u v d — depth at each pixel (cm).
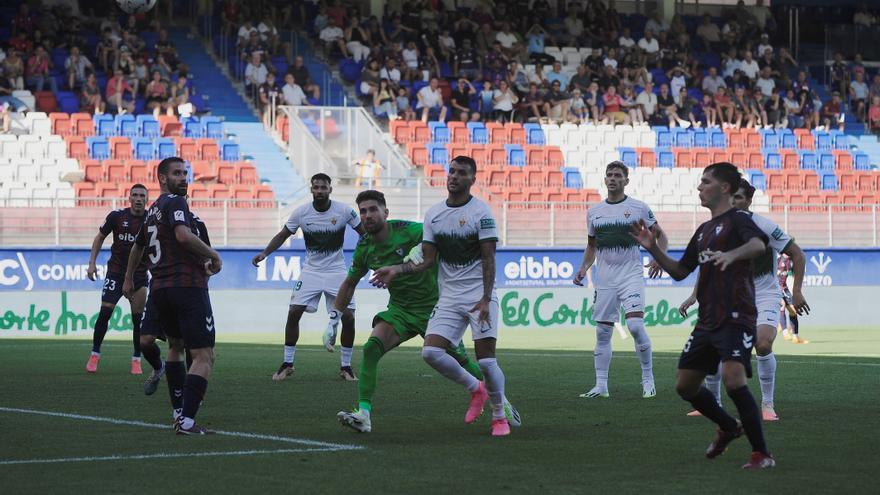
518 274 5469
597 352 2559
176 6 7725
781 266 4356
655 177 6912
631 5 8769
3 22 7031
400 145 6900
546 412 2250
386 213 2055
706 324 1606
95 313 5022
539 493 1411
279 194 6053
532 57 7831
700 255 1608
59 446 1777
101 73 6769
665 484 1473
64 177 5844
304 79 6988
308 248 3009
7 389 2650
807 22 9069
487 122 7188
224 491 1416
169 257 1883
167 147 6188
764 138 7594
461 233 1888
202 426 2016
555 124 7288
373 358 1948
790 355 3797
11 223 4962
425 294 1998
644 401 2447
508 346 4256
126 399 2439
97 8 7306
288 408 2298
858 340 4641
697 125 7656
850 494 1409
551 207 5609
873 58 8656
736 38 8419
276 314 5250
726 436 1661
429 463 1630
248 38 7225
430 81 7181
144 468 1578
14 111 6322
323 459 1661
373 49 7256
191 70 7206
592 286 5572
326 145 6259
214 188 5781
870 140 7838
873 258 6012
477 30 7775
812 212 6031
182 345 2012
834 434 1945
